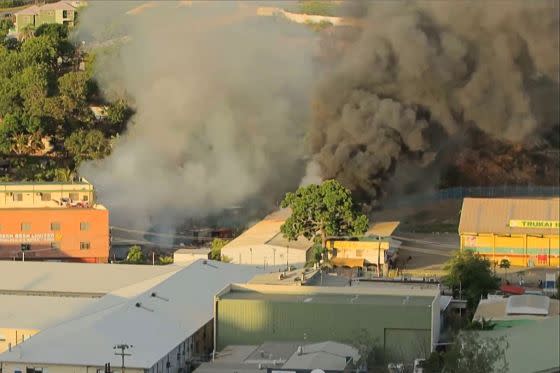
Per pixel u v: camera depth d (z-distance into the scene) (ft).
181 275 319.88
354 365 254.88
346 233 398.83
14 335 285.84
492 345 256.11
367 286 316.60
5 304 301.02
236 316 278.87
